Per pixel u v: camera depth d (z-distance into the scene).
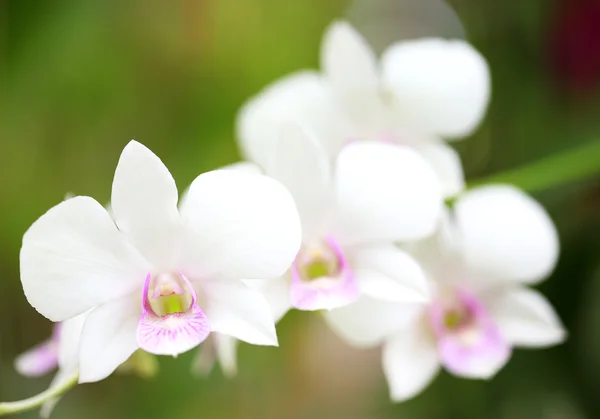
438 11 0.70
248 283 0.42
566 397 0.57
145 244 0.42
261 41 0.62
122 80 0.61
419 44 0.50
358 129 0.51
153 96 0.62
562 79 0.59
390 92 0.50
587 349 0.57
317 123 0.51
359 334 0.46
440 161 0.49
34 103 0.59
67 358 0.43
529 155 0.60
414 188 0.44
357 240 0.44
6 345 0.67
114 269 0.42
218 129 0.61
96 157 0.62
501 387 0.58
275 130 0.51
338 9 0.67
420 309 0.47
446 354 0.47
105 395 0.63
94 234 0.41
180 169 0.61
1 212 0.61
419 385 0.47
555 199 0.57
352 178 0.44
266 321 0.41
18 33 0.58
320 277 0.44
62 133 0.61
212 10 0.61
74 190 0.62
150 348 0.40
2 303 0.66
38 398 0.42
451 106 0.50
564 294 0.58
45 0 0.58
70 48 0.59
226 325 0.41
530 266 0.48
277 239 0.41
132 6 0.60
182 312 0.41
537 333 0.48
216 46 0.62
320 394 0.69
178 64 0.62
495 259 0.48
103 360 0.41
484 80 0.50
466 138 0.62
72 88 0.60
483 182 0.48
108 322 0.41
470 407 0.58
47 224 0.41
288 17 0.62
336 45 0.49
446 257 0.48
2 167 0.60
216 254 0.42
